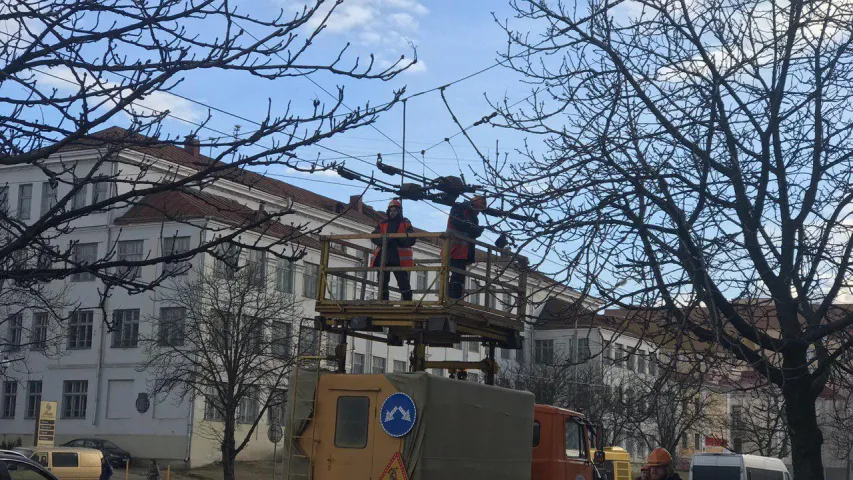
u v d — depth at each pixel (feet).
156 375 154.71
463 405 47.47
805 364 31.71
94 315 167.73
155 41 23.59
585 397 149.48
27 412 172.04
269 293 149.79
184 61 23.45
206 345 134.92
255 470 161.38
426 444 45.09
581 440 63.87
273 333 146.82
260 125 24.22
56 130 23.99
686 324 31.94
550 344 190.19
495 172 34.19
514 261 34.42
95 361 166.50
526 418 52.70
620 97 34.04
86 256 164.76
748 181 34.86
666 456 37.01
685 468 187.42
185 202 156.25
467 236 46.98
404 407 45.52
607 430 130.11
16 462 45.62
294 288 165.58
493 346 51.98
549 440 60.18
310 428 47.62
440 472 45.65
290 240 26.91
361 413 46.73
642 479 45.73
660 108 35.01
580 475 62.75
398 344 52.39
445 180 37.19
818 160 34.04
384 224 48.65
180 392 158.30
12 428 172.65
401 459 45.14
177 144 24.52
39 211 172.14
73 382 168.96
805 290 32.89
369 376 46.91
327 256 49.57
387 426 45.65
